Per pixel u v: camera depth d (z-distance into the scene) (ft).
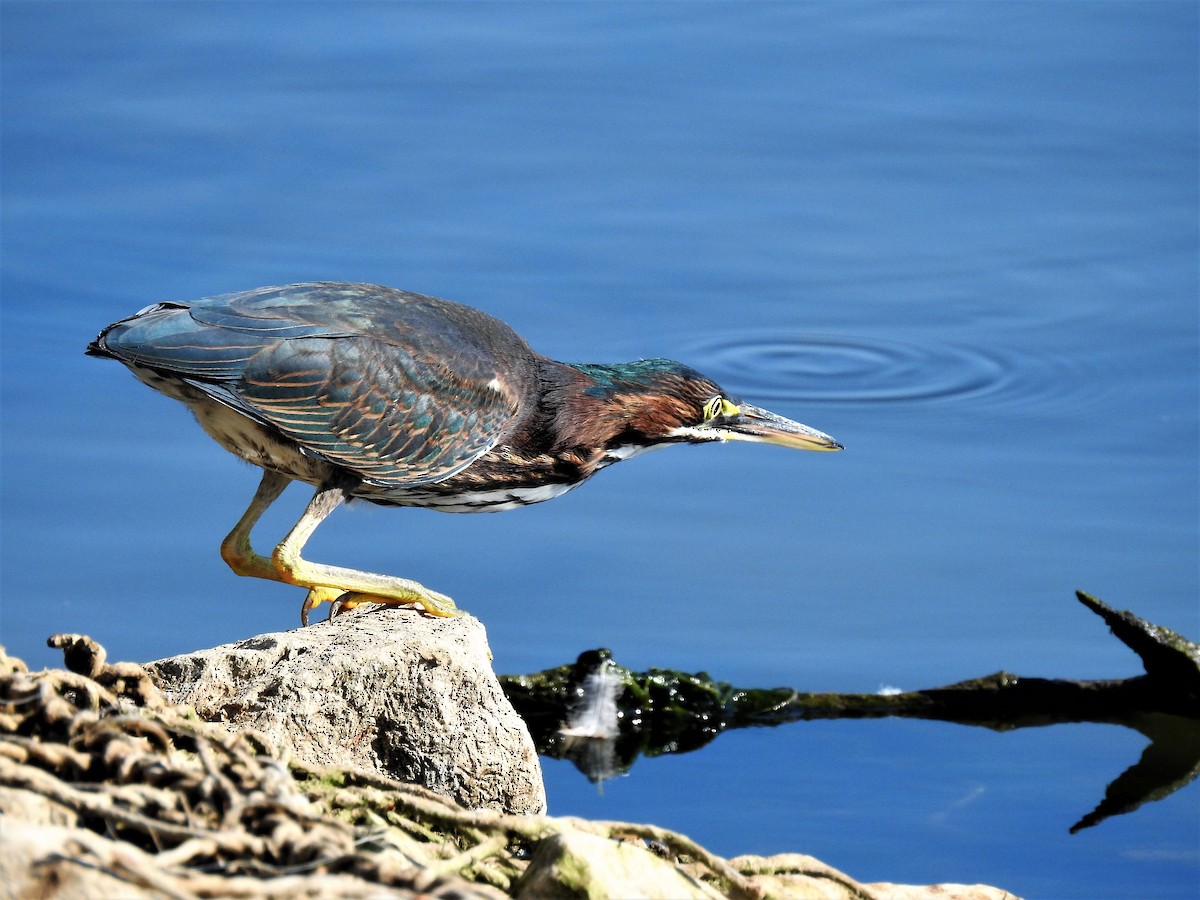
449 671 34.55
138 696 30.30
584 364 48.55
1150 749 45.01
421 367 44.16
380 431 43.80
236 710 34.12
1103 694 46.80
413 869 23.16
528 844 29.43
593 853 26.20
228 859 22.76
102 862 20.45
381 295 45.39
